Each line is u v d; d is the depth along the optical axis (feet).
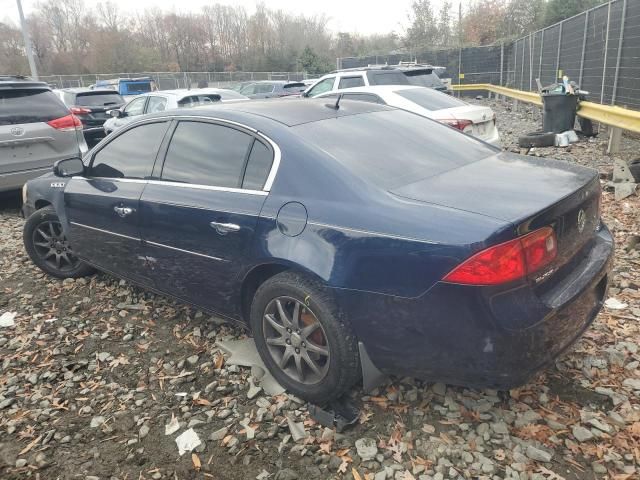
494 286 7.45
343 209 8.83
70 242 14.90
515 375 7.75
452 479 7.98
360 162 9.62
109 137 13.87
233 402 10.05
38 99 23.49
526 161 10.71
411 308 8.04
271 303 9.80
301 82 69.15
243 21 203.82
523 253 7.60
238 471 8.47
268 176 9.99
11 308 14.52
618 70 34.09
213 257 10.63
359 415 9.29
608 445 8.39
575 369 10.21
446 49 96.68
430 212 8.16
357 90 29.22
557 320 8.07
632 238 15.65
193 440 9.13
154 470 8.59
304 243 9.02
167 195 11.54
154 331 12.89
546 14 110.52
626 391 9.51
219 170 10.86
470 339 7.69
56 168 13.78
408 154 10.34
